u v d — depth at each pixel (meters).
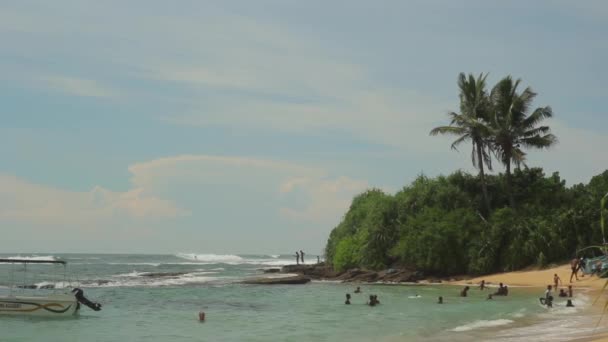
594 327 27.41
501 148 70.69
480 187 73.00
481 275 63.06
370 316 35.44
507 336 25.72
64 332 30.58
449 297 46.75
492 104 71.31
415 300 44.84
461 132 70.31
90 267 117.88
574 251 61.28
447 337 26.31
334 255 80.62
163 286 61.47
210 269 112.06
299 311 38.88
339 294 51.88
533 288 51.53
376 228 71.75
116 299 47.88
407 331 28.84
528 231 62.78
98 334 29.81
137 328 31.77
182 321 34.31
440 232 65.00
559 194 70.44
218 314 37.78
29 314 36.56
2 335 29.75
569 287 43.56
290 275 81.00
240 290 56.78
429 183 72.56
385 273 67.31
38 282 66.00
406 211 71.50
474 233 65.12
